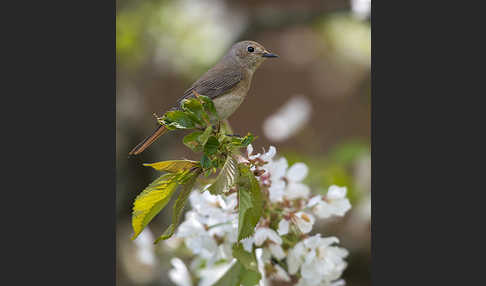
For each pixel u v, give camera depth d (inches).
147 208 159.6
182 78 193.2
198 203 161.3
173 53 183.2
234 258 161.3
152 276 167.9
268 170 161.3
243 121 223.6
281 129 170.9
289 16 189.0
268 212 161.3
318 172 170.2
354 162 171.0
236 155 159.6
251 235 160.1
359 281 169.5
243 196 159.5
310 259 161.0
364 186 170.1
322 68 234.8
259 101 231.8
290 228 161.3
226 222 161.2
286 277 161.6
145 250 164.9
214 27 187.3
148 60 185.2
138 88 184.7
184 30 185.9
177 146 181.8
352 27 205.3
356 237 169.6
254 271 160.6
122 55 180.4
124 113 176.9
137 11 187.9
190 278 163.0
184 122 159.5
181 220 169.0
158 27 186.2
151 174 174.2
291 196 161.8
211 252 161.5
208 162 159.3
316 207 161.8
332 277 161.6
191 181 159.6
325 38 217.0
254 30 188.9
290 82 237.6
